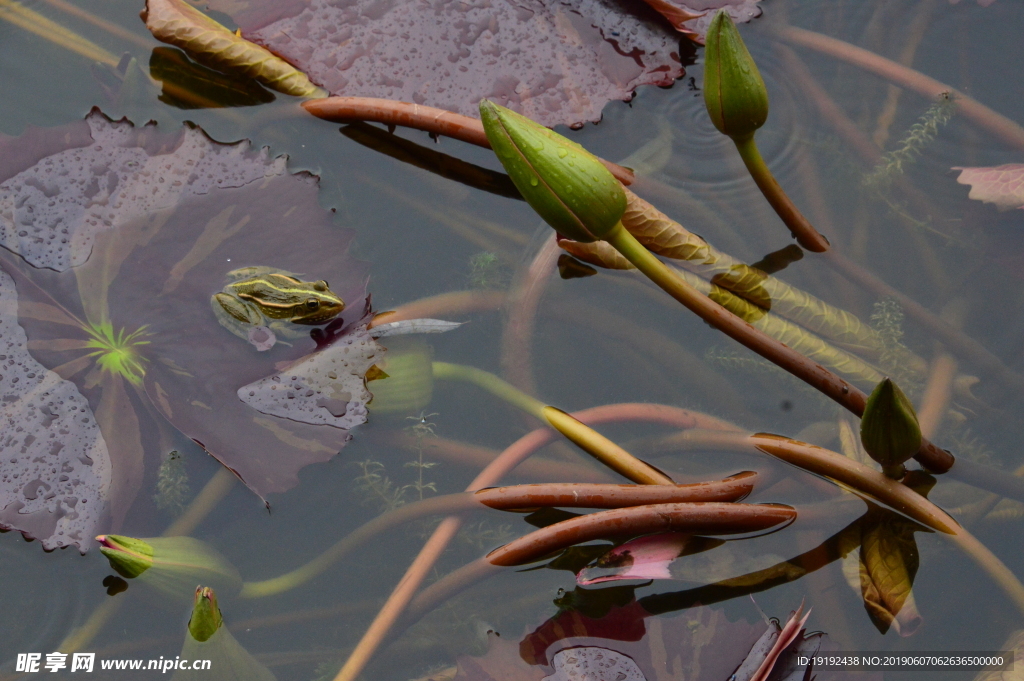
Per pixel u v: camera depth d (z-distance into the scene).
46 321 1.90
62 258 1.92
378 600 1.87
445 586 1.86
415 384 1.91
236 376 1.90
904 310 1.93
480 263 1.94
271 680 1.85
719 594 1.86
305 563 1.88
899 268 1.94
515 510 1.88
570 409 1.91
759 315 1.92
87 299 1.91
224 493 1.89
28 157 1.94
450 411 1.91
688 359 1.92
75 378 1.89
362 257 1.95
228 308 1.91
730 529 1.87
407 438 1.90
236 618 1.87
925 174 1.96
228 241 1.93
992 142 1.96
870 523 1.88
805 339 1.92
